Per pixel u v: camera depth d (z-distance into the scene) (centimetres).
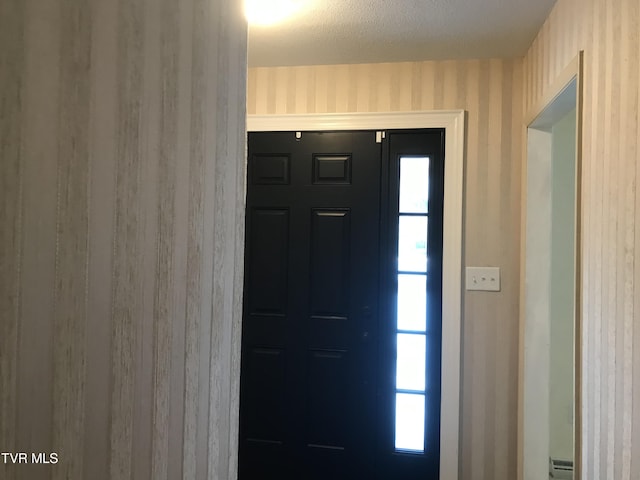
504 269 261
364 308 275
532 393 248
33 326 60
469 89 264
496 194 261
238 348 128
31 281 59
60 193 63
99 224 71
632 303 118
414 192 271
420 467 268
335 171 278
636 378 115
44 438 62
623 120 125
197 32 101
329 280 279
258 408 285
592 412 147
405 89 269
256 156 286
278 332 283
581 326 159
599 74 144
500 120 261
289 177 283
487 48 248
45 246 61
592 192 150
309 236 281
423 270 270
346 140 277
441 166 267
